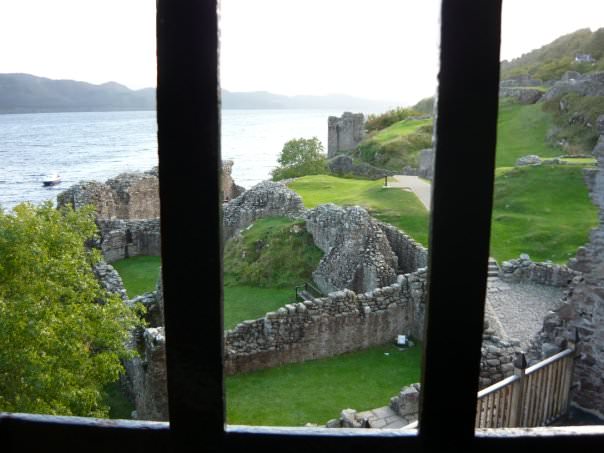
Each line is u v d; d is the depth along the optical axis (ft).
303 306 48.11
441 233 6.82
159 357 40.47
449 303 6.97
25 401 28.63
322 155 148.87
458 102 6.52
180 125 6.77
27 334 29.35
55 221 36.99
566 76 164.14
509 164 115.34
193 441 7.52
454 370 7.13
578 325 30.12
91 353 39.06
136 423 8.73
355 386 44.09
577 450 8.16
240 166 307.17
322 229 67.31
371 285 57.16
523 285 58.90
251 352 46.60
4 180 238.48
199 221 6.97
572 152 116.57
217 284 7.14
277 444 7.96
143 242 89.30
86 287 35.32
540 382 27.32
